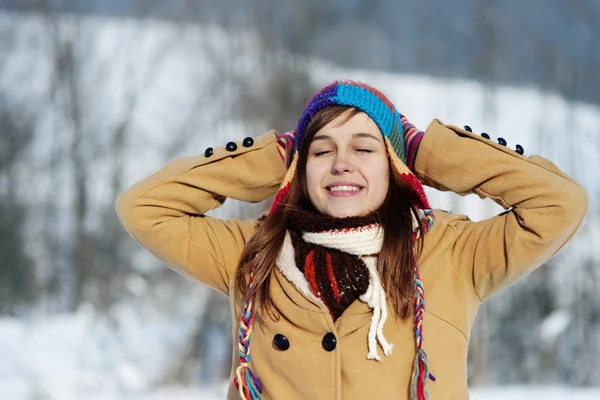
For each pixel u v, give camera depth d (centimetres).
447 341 288
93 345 1234
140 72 1998
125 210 319
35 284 1650
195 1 2005
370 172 297
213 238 322
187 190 319
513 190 291
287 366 292
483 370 1273
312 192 303
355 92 301
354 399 284
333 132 299
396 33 2111
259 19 1745
